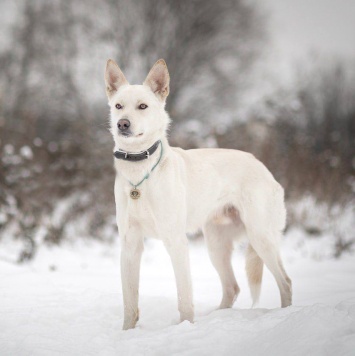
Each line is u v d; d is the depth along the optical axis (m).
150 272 6.79
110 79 4.59
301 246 8.60
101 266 7.31
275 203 4.87
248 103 20.38
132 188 4.08
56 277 6.09
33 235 8.08
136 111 4.13
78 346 3.52
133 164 4.06
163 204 4.08
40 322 4.05
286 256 8.04
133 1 19.16
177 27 19.62
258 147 10.69
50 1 19.78
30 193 9.13
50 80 18.55
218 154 4.89
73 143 10.83
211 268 7.02
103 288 5.56
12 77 18.28
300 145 11.27
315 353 2.72
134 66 19.28
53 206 9.64
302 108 12.97
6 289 5.23
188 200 4.44
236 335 3.29
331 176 10.71
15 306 4.57
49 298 4.91
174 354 3.13
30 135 10.77
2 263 6.52
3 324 3.93
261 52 20.98
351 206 10.44
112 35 19.09
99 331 3.93
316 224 9.61
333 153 12.00
